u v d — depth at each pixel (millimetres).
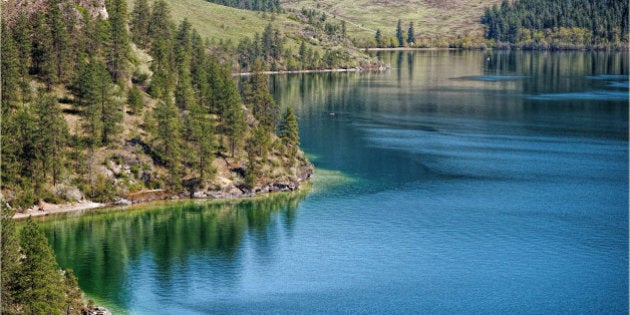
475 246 128125
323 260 121688
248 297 107250
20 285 91188
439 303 105750
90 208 146375
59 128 146625
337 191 162250
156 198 152625
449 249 126688
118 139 157875
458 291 109812
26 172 144750
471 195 159250
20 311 90125
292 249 126625
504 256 123500
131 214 144375
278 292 109062
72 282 98062
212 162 161250
